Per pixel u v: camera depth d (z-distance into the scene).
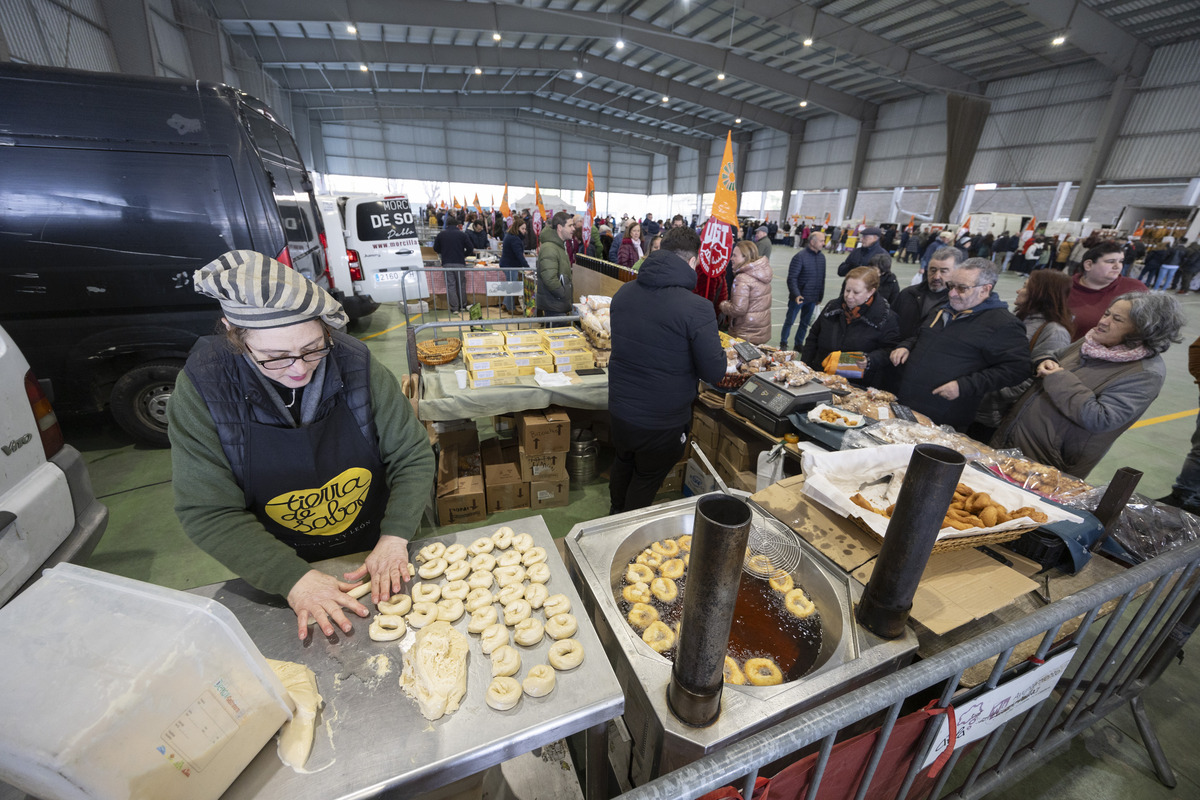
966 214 16.88
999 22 11.20
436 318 6.51
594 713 0.80
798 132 22.05
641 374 1.92
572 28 12.62
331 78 17.64
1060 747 1.56
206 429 0.96
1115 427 1.82
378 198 6.09
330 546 1.25
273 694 0.69
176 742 0.55
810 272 5.42
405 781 0.67
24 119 2.28
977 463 1.60
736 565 0.67
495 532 1.21
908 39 12.58
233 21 11.63
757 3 10.90
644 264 1.89
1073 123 13.83
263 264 0.82
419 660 0.82
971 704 0.92
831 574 1.19
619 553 1.28
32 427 1.50
